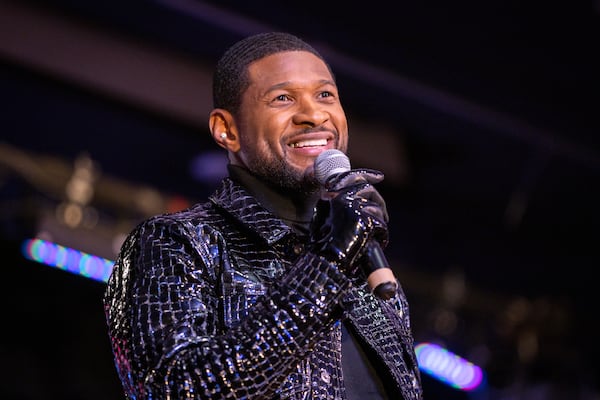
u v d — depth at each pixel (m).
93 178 12.76
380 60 13.30
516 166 15.88
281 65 4.54
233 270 4.09
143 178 15.13
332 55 12.90
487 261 17.50
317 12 12.38
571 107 14.80
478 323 16.14
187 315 3.87
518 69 14.04
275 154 4.44
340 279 3.73
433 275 16.22
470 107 14.34
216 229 4.21
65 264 12.07
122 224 12.86
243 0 11.88
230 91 4.62
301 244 4.27
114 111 13.03
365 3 12.45
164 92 12.81
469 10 12.76
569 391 16.45
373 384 4.20
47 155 13.61
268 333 3.63
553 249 17.92
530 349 16.38
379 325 4.32
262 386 3.61
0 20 11.54
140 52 12.64
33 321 12.75
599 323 17.47
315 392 3.91
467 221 17.06
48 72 11.91
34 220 12.00
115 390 13.26
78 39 12.12
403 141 15.30
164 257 4.04
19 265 12.55
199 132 13.48
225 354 3.61
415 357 4.43
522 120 14.77
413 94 13.95
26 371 12.53
